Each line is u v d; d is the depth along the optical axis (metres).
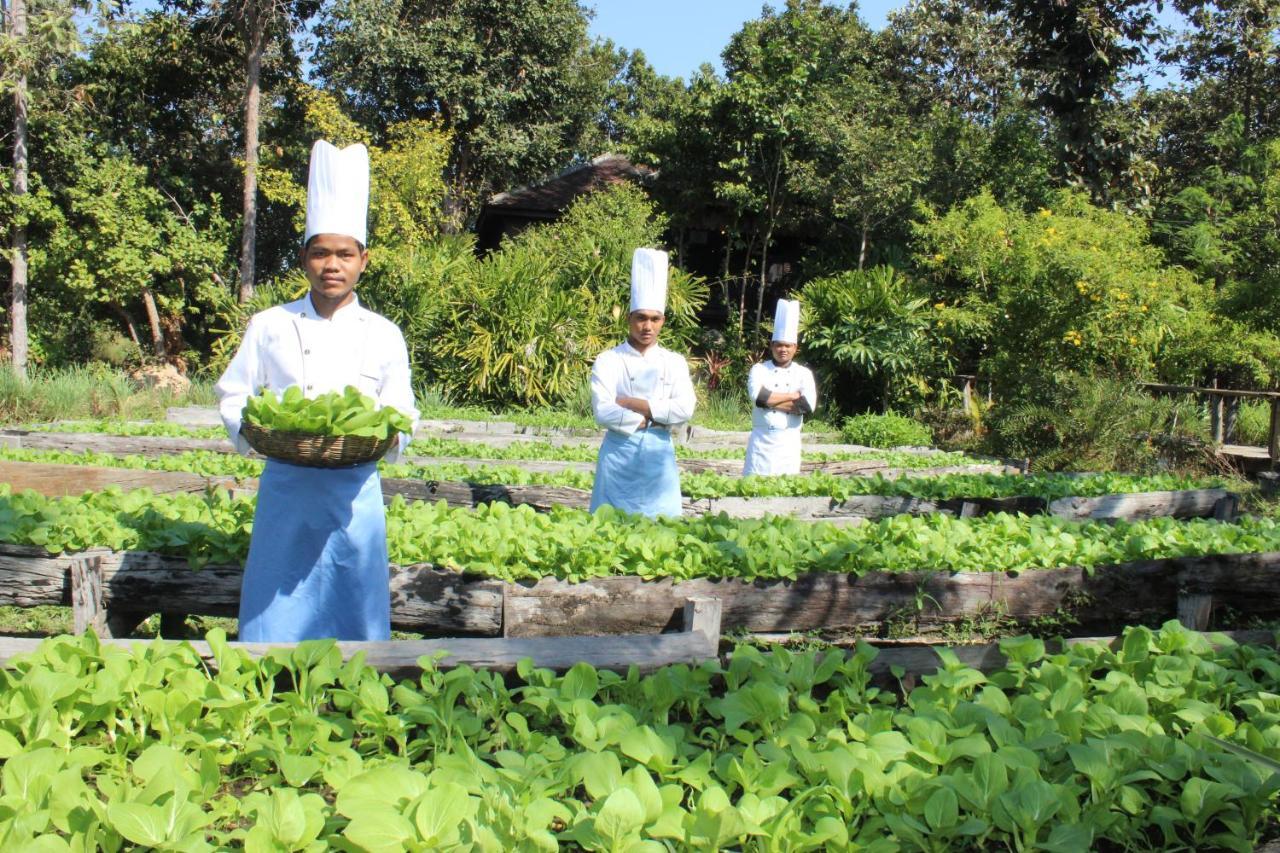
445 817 1.86
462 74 22.42
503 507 4.71
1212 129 22.61
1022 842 2.14
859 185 17.97
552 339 15.41
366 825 1.82
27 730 2.28
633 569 3.91
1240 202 16.94
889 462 9.73
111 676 2.38
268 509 3.25
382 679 2.64
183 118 23.58
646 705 2.75
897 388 15.94
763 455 7.60
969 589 4.17
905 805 2.16
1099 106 17.75
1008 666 2.97
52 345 19.58
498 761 2.30
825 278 18.59
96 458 6.95
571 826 2.01
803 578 3.99
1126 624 4.53
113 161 18.83
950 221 14.58
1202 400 14.06
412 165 17.59
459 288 15.97
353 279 3.39
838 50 20.77
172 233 20.19
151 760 2.10
